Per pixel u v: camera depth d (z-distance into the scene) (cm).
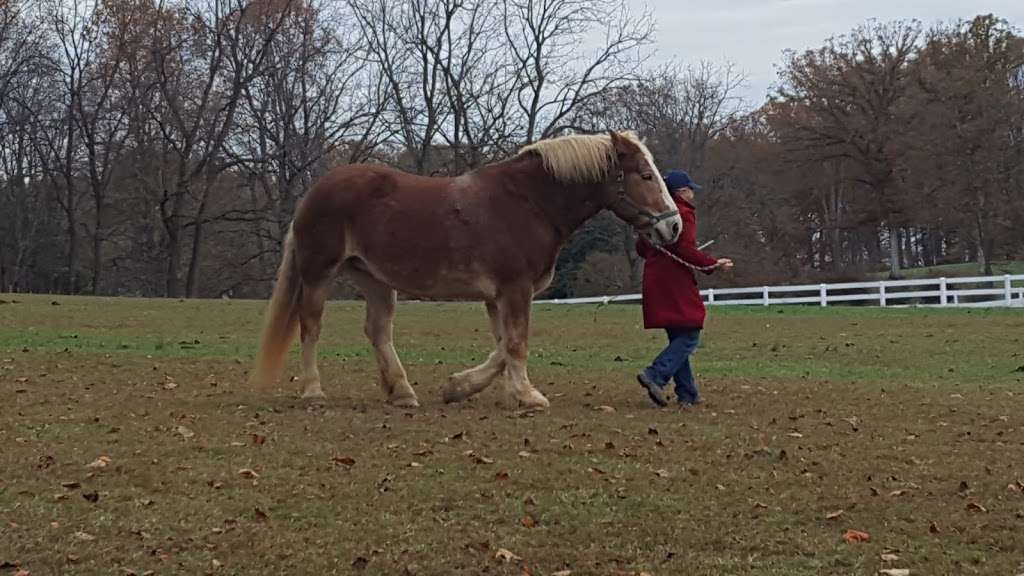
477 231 964
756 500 666
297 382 1240
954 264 6525
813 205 6775
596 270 5088
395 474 720
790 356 1780
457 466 744
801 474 736
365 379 1288
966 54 5091
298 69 4497
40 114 4997
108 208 5291
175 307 2636
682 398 1080
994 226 4931
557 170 979
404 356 1677
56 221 5538
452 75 4628
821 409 1041
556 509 641
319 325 1027
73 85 4734
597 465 751
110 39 4600
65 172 4912
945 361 1677
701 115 5931
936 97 4975
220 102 4559
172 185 4872
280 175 4534
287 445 809
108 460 746
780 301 3475
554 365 1572
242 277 5088
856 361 1688
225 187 5253
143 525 602
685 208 1023
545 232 987
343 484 693
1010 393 1202
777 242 6175
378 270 982
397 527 606
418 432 867
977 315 2748
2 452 768
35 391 1086
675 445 826
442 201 973
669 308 1022
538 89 4644
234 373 1314
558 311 2967
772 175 6084
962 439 876
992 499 673
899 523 622
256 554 561
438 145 4834
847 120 5366
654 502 658
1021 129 4859
